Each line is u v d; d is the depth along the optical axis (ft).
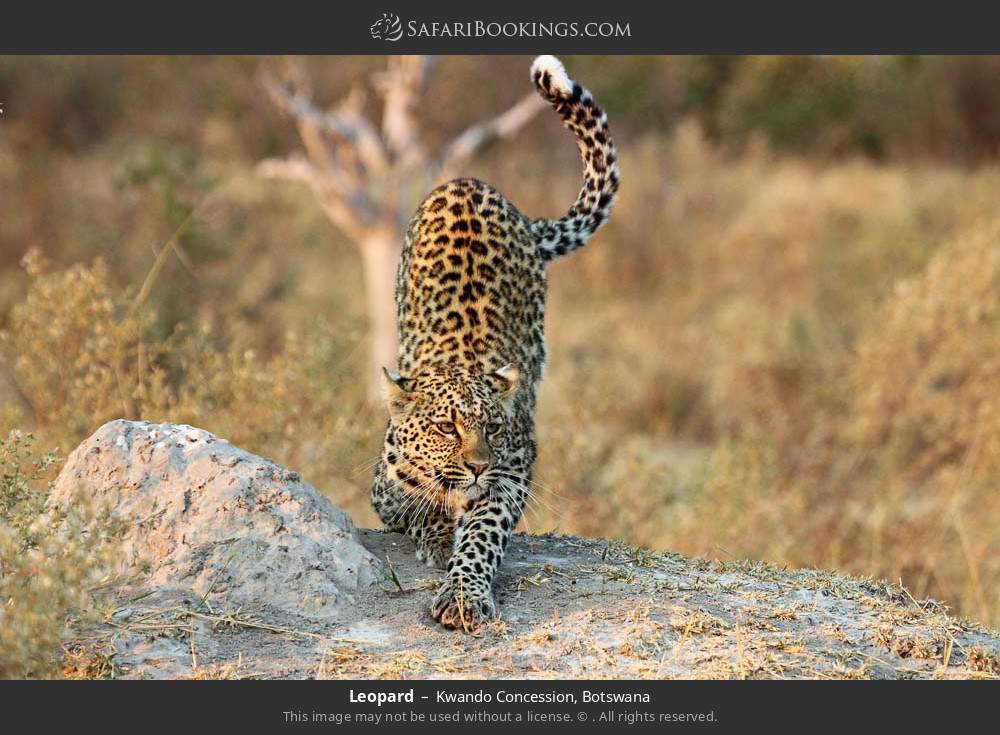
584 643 28.99
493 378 34.32
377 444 45.32
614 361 74.79
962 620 33.32
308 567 30.04
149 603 28.96
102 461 31.12
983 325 55.26
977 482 51.42
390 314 76.43
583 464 49.75
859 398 57.26
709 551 46.88
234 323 60.44
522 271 38.19
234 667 27.20
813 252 94.68
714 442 66.59
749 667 28.32
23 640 25.13
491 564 31.35
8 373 45.42
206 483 30.71
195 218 79.10
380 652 28.30
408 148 77.56
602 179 41.83
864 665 29.25
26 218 82.99
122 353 43.11
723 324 81.41
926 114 141.28
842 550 48.91
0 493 30.58
